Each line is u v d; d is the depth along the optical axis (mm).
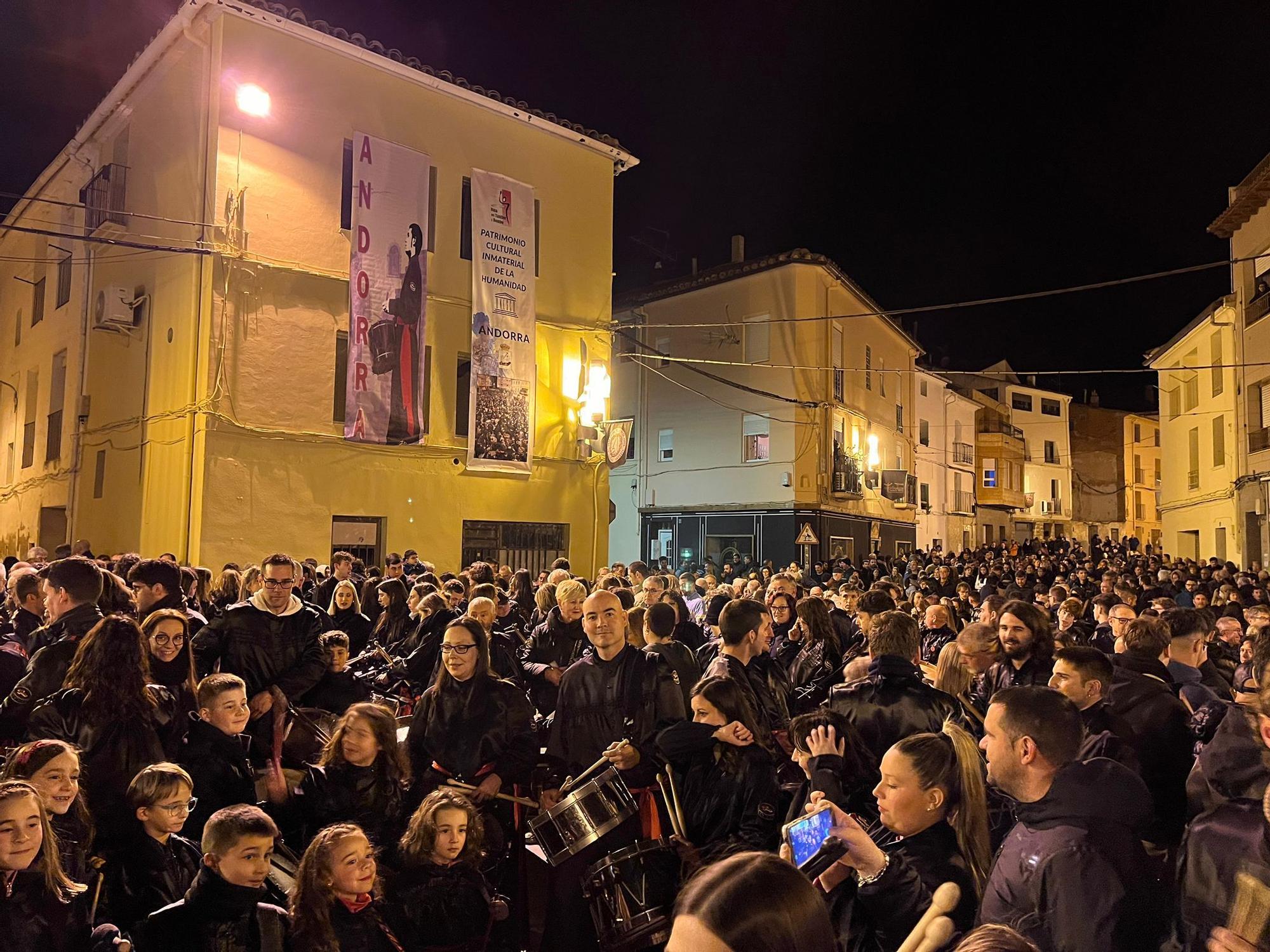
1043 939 2205
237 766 4316
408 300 14641
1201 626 5164
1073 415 57062
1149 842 3541
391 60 14562
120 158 15852
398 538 14609
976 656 4852
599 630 4477
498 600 8266
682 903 1356
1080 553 30703
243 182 13109
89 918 2996
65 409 17188
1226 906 2154
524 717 4598
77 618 4730
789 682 5387
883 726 4090
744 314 26797
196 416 12633
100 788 3746
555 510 16844
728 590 9453
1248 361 22891
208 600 8414
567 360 17266
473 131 15984
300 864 3477
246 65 13195
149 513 13789
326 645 5852
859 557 29500
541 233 17016
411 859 3828
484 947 3898
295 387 13562
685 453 28156
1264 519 22312
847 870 2738
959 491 44000
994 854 3068
